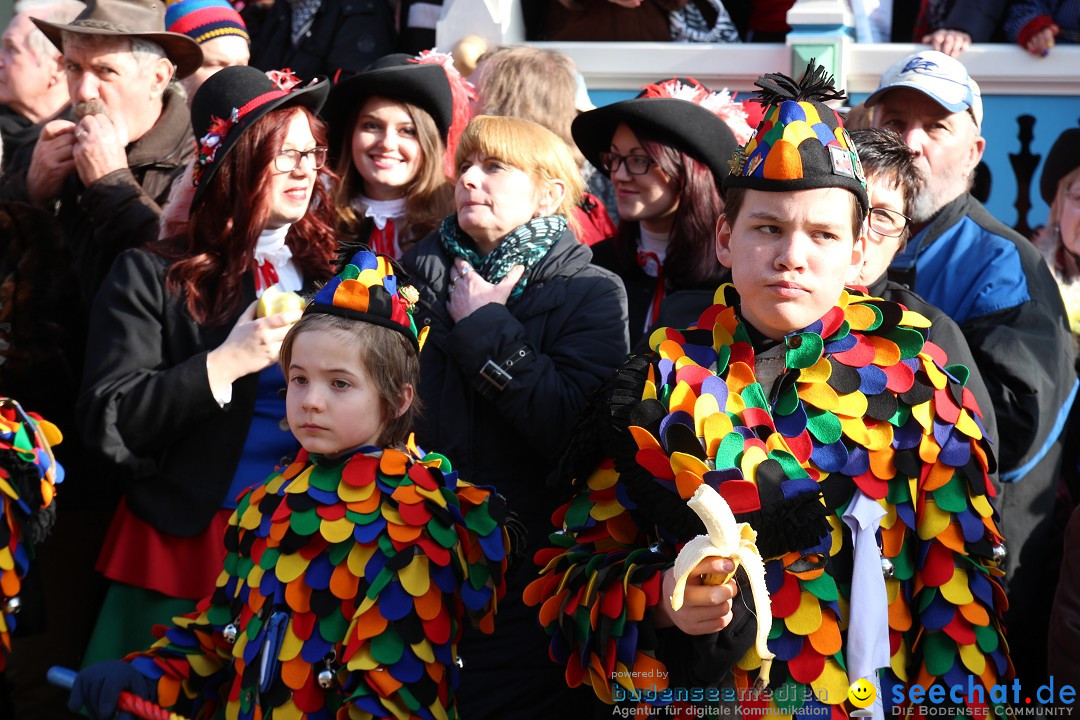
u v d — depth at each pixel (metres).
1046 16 17.61
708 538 6.97
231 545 9.52
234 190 11.62
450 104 13.95
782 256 7.73
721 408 7.91
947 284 12.81
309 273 12.28
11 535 10.78
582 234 13.66
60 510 13.05
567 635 8.17
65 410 13.02
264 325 11.09
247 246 11.62
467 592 9.01
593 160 13.62
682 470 7.64
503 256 11.70
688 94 13.86
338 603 8.77
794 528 7.46
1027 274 12.60
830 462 7.88
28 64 16.78
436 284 11.83
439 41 18.95
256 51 19.34
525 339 11.04
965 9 17.95
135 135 14.80
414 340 9.48
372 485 8.98
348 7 19.09
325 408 9.01
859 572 7.67
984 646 7.79
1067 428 12.80
